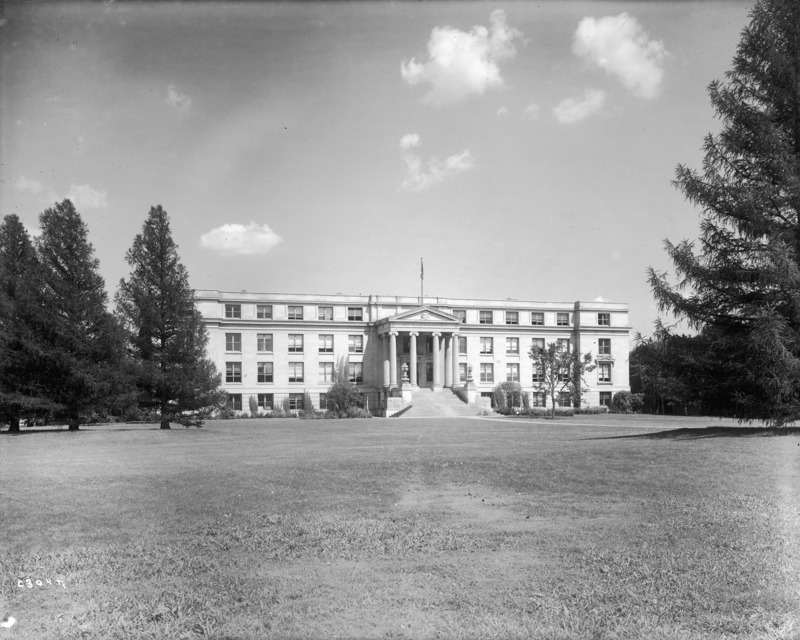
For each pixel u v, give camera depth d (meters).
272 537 10.61
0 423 43.53
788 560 8.83
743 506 12.00
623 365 94.12
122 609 7.45
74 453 26.22
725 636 6.57
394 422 56.97
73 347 40.59
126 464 21.47
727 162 25.27
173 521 11.95
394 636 6.55
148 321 46.22
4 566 9.08
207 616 7.20
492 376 90.31
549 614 7.09
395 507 13.06
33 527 11.53
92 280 42.09
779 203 23.95
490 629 6.68
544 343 89.19
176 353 46.38
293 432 41.50
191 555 9.59
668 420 56.94
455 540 10.20
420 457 21.73
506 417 67.94
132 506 13.41
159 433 40.28
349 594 7.79
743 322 25.30
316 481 16.78
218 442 32.28
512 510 12.48
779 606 7.32
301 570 8.79
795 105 24.31
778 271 22.45
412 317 83.62
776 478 14.88
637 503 12.70
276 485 16.17
